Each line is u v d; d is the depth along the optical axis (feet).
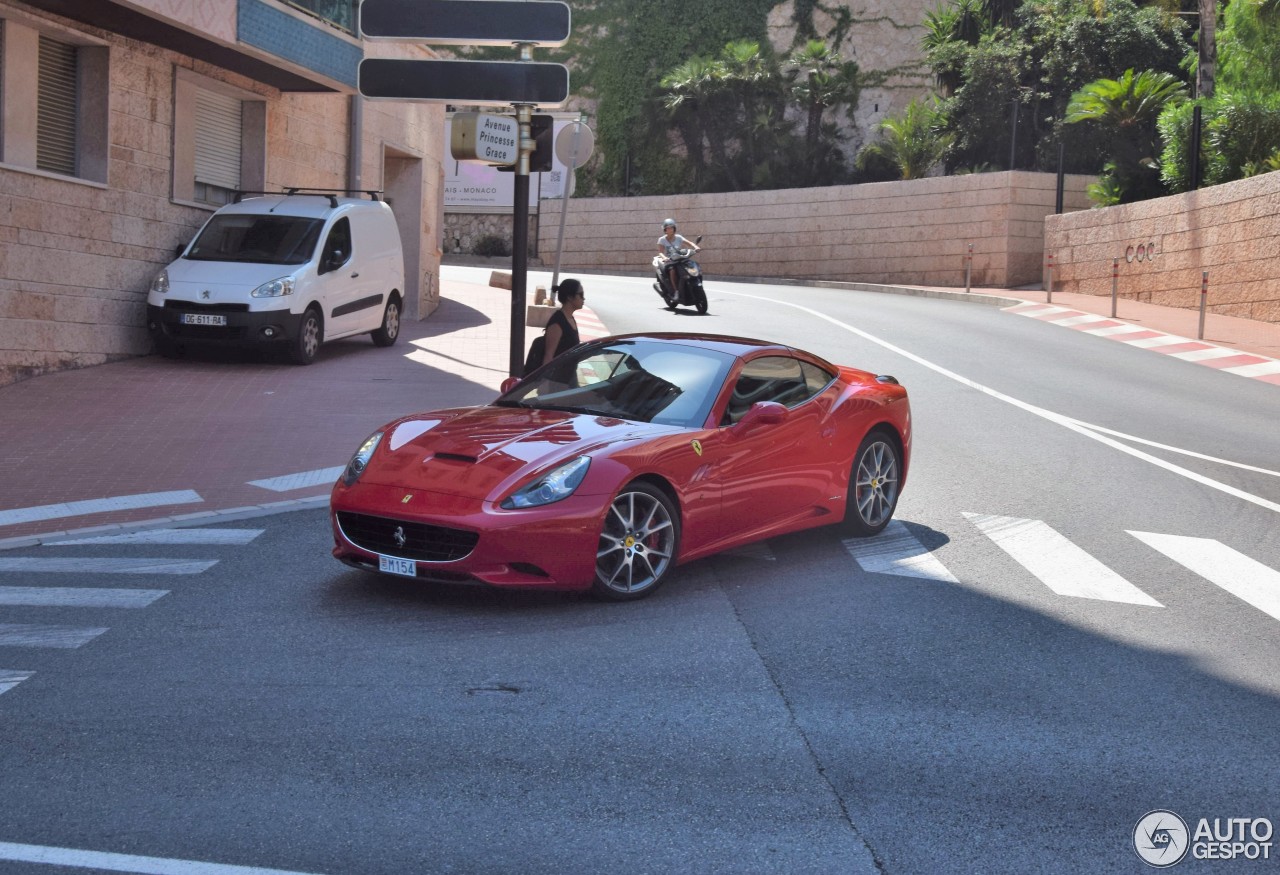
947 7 151.53
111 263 51.01
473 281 109.19
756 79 156.56
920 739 16.14
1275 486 35.73
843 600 22.91
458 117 35.63
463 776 14.49
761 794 14.25
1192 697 18.26
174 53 53.98
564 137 38.11
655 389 24.81
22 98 46.65
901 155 137.08
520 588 21.03
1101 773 15.23
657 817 13.55
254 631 20.11
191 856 12.32
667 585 23.66
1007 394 52.39
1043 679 18.83
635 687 17.80
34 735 15.48
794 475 25.54
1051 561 26.55
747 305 88.22
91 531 27.14
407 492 21.27
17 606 21.45
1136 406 50.52
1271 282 80.23
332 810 13.48
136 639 19.61
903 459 29.27
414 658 18.85
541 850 12.68
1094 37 121.80
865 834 13.30
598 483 21.42
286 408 43.21
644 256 155.33
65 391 44.32
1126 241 98.02
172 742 15.33
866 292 111.96
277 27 54.19
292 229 54.29
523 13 35.68
